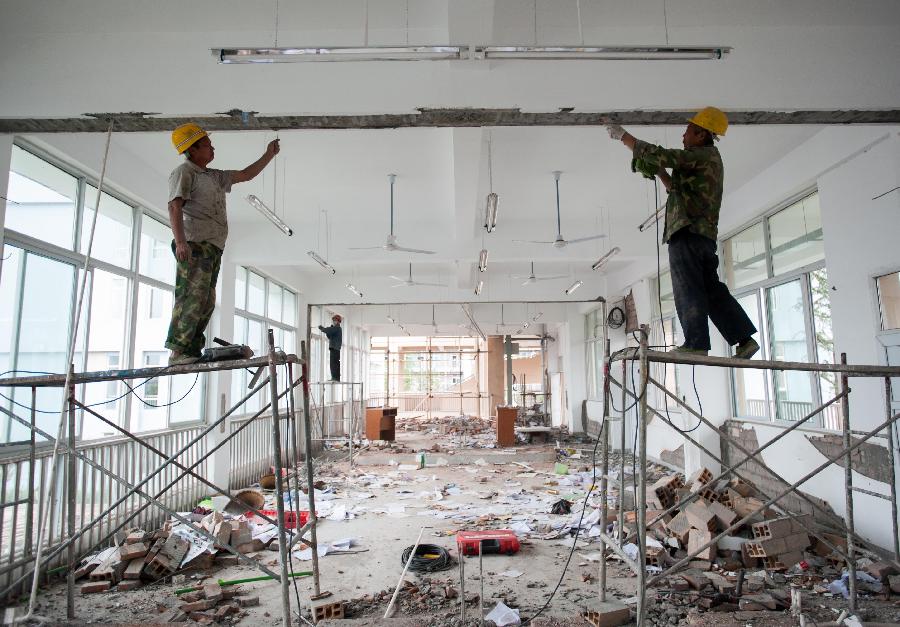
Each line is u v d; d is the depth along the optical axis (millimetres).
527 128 5551
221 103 3869
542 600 4074
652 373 10719
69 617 3723
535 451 11742
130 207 6355
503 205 8062
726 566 4664
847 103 3896
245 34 4094
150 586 4469
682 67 3887
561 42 4180
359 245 8836
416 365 26000
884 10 3854
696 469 7750
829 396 5691
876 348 4910
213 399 8016
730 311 3152
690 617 3590
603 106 3836
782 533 4723
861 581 4297
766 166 6379
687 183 3084
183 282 3299
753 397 7207
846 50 3947
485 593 4203
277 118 3902
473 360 25984
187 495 7066
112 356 5941
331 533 5934
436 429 17141
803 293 6113
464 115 3887
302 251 8773
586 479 9023
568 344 15992
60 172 5168
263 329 10781
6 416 4484
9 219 4520
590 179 7020
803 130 5445
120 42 3957
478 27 3570
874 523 4996
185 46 3975
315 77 3854
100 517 3367
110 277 5941
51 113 3879
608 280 12945
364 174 6844
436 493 7871
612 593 4160
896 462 4750
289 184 7191
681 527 5277
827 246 5488
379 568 4840
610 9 3912
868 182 4973
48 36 3949
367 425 13703
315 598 4145
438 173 6832
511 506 7145
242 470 8945
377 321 16453
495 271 12969
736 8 3861
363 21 4062
